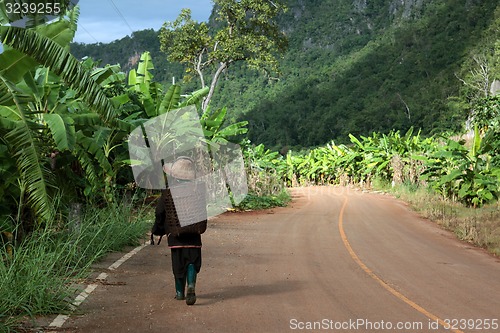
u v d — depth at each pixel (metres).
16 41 9.07
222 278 9.40
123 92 18.66
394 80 156.75
